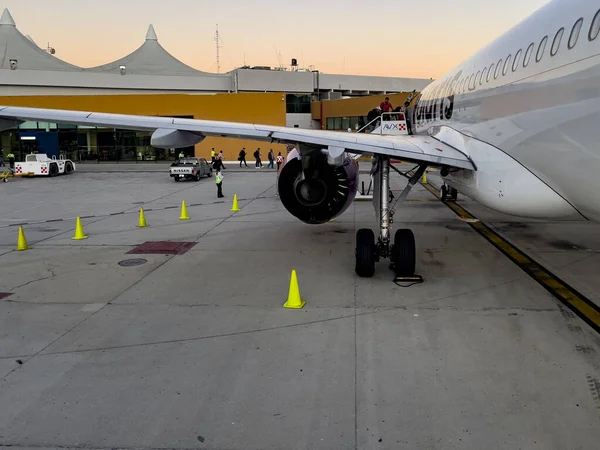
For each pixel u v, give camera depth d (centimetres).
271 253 941
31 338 559
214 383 453
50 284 762
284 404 415
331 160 688
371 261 750
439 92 1007
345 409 405
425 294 684
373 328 570
